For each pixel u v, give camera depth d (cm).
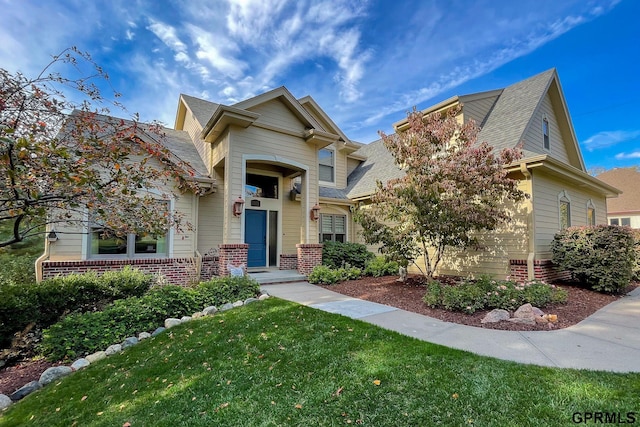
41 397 378
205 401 321
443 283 880
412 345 423
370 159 1639
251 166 1173
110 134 488
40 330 556
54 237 787
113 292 661
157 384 367
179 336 515
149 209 526
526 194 789
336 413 283
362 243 1381
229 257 891
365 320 548
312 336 469
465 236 766
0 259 1009
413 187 725
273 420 281
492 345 427
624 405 275
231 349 441
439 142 780
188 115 1347
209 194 1064
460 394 300
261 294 761
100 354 490
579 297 729
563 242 845
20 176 349
